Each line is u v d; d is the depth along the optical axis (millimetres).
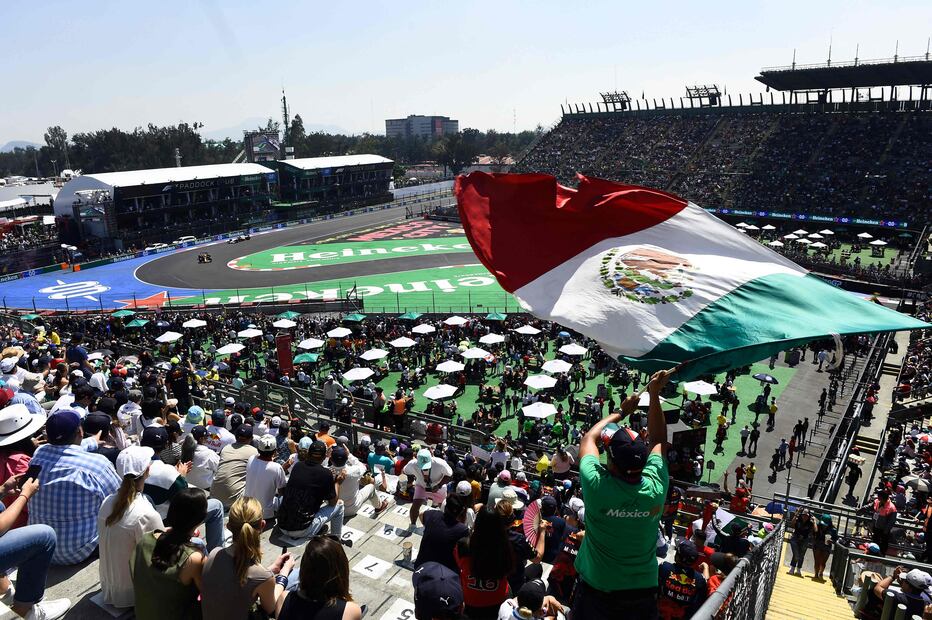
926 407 32844
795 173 88438
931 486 22375
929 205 74938
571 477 19266
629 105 118750
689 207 6258
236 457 9633
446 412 35094
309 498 8633
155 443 9195
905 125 88000
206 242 96750
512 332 45188
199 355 41812
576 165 111562
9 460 7988
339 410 25391
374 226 107750
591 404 32500
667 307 5449
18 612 6359
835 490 25703
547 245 6441
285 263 80062
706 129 105375
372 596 8281
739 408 36219
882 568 12320
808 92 98000
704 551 9883
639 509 4297
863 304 5242
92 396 11703
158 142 186000
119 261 84562
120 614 6820
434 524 7113
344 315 53062
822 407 34281
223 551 5531
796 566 14859
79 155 177375
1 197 114500
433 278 69562
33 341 24797
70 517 7441
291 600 4949
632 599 4480
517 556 7340
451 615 5590
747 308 5234
